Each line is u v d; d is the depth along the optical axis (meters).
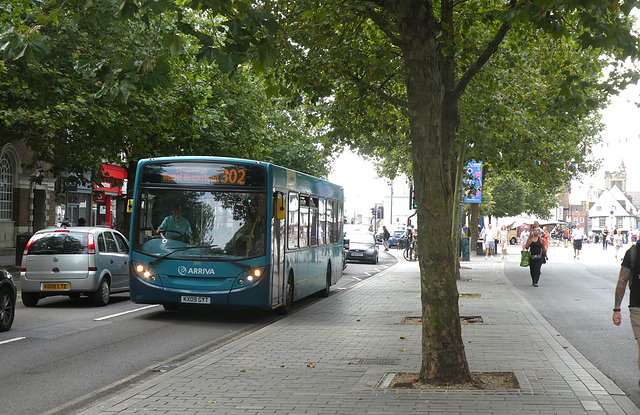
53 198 37.81
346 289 22.36
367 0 10.47
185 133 29.25
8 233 33.81
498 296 19.22
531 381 7.79
